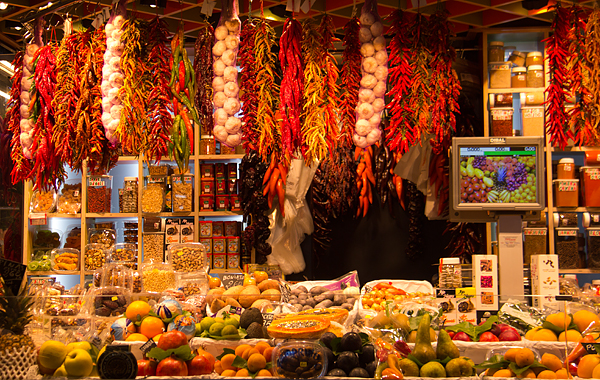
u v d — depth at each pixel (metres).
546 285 2.95
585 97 3.12
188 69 3.12
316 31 3.08
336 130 3.09
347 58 3.13
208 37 3.10
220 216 5.28
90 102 3.16
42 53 3.32
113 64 3.08
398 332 2.16
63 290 3.35
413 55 3.07
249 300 2.50
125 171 5.56
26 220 5.05
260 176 4.58
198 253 4.05
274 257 4.75
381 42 3.07
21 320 2.08
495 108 4.32
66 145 3.14
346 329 2.45
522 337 2.29
